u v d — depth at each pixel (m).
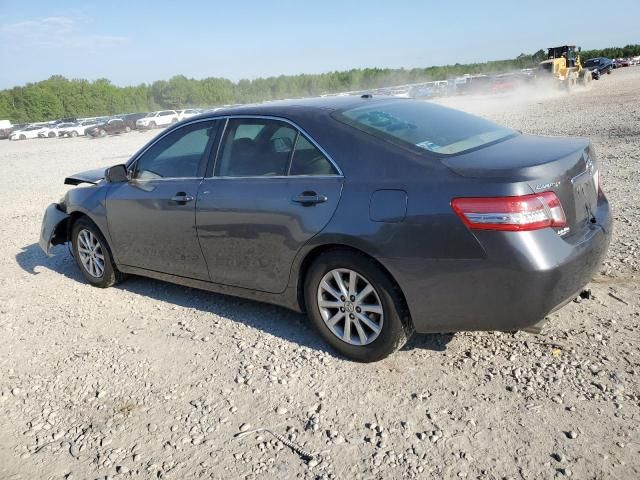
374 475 2.66
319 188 3.59
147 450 3.00
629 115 16.31
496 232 2.95
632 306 4.04
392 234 3.24
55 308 5.15
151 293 5.32
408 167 3.29
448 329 3.29
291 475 2.71
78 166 18.88
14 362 4.14
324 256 3.61
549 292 2.99
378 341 3.49
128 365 3.93
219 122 4.38
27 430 3.29
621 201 6.84
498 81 40.56
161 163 4.73
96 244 5.48
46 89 83.06
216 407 3.33
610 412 2.93
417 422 3.01
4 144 43.25
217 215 4.15
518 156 3.24
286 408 3.24
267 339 4.12
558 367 3.37
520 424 2.91
